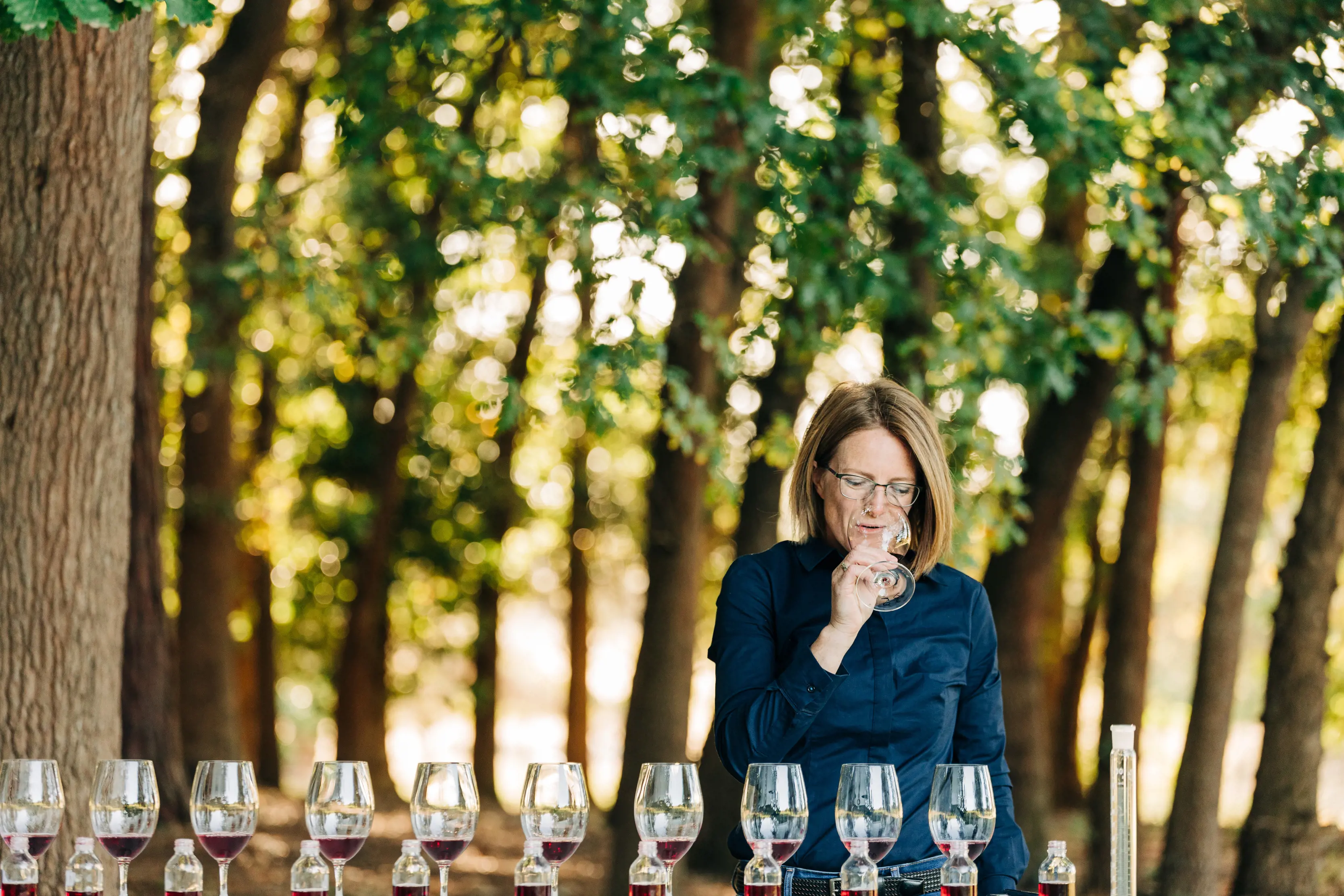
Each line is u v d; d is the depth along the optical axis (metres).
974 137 10.95
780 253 7.12
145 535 8.98
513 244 9.88
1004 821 3.01
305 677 18.95
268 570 15.72
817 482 2.98
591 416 7.00
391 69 8.48
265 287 9.80
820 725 2.85
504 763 26.66
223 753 11.08
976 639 3.05
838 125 7.14
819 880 2.80
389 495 15.26
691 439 7.43
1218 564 7.63
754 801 2.41
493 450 16.77
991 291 7.44
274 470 16.27
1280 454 13.20
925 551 2.96
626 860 8.34
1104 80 7.30
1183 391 10.77
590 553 17.52
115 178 4.83
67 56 4.70
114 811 2.56
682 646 8.48
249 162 12.83
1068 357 7.38
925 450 2.90
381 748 15.55
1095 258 11.27
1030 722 8.54
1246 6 7.11
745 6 8.46
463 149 7.83
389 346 9.45
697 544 8.57
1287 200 6.81
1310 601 7.39
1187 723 7.74
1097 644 17.48
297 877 2.47
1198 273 9.35
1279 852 7.31
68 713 4.74
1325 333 10.69
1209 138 6.73
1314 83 6.88
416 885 2.45
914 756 2.89
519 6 7.14
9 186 4.71
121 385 4.92
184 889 2.48
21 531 4.70
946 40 7.30
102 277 4.82
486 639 17.38
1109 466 13.45
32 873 2.60
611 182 7.61
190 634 11.10
